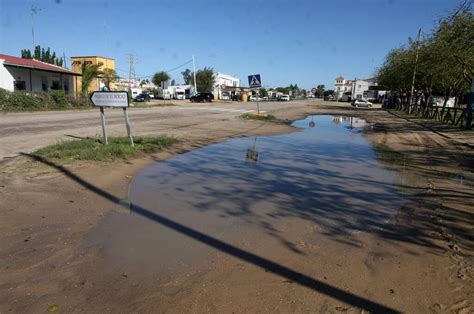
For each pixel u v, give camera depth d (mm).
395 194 7254
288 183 7879
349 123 26312
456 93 36031
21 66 34875
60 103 32938
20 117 22453
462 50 22500
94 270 3902
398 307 3375
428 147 14422
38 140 12570
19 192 6410
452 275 3996
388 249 4637
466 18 22266
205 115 28531
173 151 11422
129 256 4242
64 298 3379
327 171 9289
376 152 12820
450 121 27109
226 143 13789
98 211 5688
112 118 23156
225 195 6812
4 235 4684
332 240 4875
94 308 3240
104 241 4625
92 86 51562
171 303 3338
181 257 4246
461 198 7074
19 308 3209
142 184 7348
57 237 4688
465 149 13977
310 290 3609
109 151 9844
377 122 27828
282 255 4371
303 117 31234
